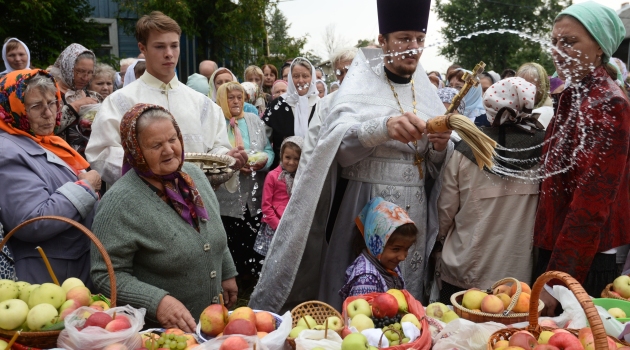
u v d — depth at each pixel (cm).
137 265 213
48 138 241
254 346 160
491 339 172
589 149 217
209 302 224
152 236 207
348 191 275
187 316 198
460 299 225
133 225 205
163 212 211
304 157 302
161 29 312
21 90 225
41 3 1206
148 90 319
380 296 196
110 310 176
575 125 229
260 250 424
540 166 257
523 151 263
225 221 457
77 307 180
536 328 178
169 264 209
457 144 281
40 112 227
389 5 255
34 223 211
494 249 271
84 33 1319
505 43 1631
